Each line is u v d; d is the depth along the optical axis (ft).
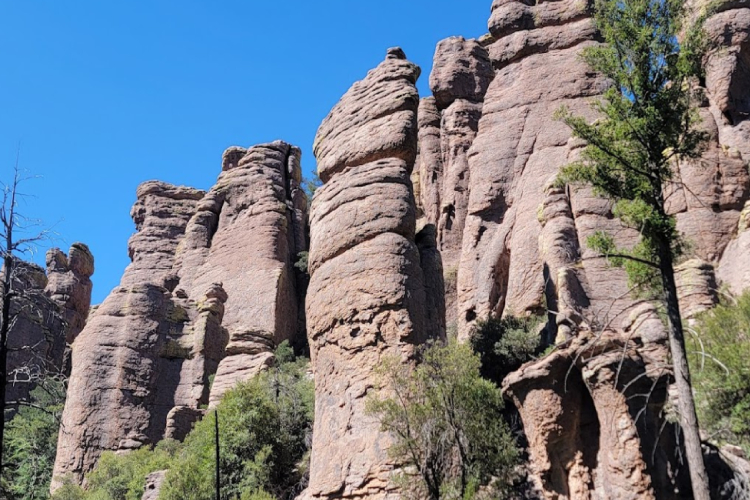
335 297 97.40
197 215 223.71
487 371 110.32
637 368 73.26
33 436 152.97
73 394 163.53
